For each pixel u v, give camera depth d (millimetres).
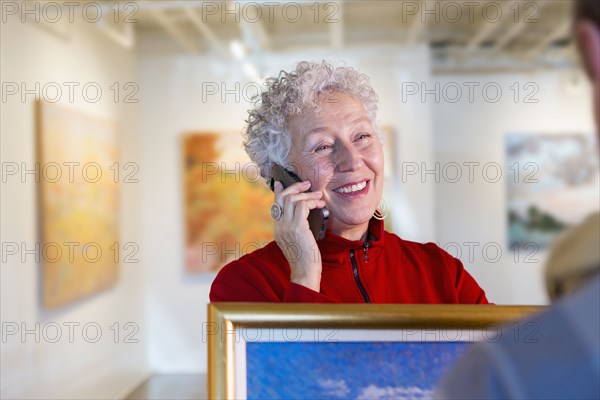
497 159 5770
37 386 3330
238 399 765
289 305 773
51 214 3506
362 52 5652
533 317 406
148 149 5523
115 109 4887
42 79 3551
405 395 771
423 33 5586
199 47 5594
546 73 5691
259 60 5609
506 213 5684
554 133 5727
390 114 5629
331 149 1103
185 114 5574
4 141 3068
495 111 5742
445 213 5688
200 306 5426
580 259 405
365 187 1102
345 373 771
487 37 5531
